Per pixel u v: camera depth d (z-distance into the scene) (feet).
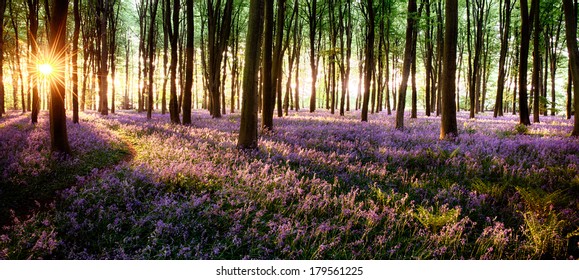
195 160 25.93
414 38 79.30
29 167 22.16
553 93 105.81
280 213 16.97
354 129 49.57
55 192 19.30
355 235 15.71
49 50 26.09
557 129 50.21
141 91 129.18
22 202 17.78
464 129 52.75
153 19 69.82
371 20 66.54
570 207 18.07
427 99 96.37
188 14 54.19
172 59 58.34
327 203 18.29
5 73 112.78
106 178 19.92
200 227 15.47
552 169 24.02
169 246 13.42
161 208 16.28
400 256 13.74
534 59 64.90
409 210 17.20
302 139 38.55
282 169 25.09
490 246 14.74
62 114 26.73
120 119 69.56
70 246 13.64
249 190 19.83
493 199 19.90
